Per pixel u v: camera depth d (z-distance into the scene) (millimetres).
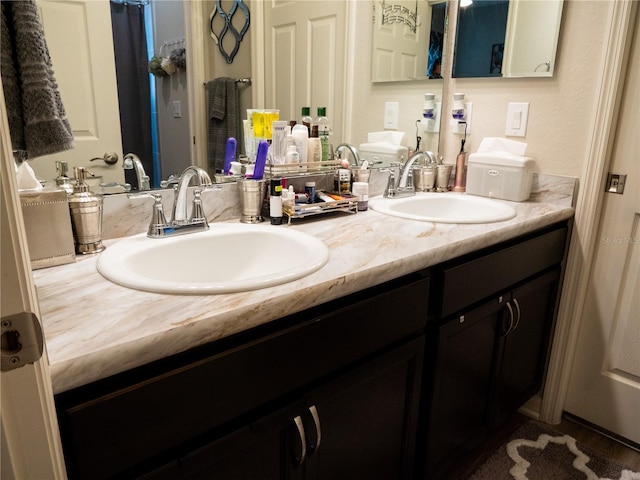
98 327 681
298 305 837
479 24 1785
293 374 864
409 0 1762
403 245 1134
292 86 1533
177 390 704
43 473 498
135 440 674
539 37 1639
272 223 1287
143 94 1182
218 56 1326
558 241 1643
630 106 1535
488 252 1339
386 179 1814
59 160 1062
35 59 805
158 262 1043
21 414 462
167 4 1194
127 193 1136
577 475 1548
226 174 1368
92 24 1072
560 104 1639
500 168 1734
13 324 443
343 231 1265
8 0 770
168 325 689
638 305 1633
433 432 1298
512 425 1827
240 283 824
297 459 924
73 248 967
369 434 1104
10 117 801
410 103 1868
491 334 1445
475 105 1857
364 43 1679
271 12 1424
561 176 1674
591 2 1519
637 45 1486
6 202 423
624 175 1582
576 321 1737
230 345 781
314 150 1511
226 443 790
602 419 1770
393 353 1087
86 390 646
